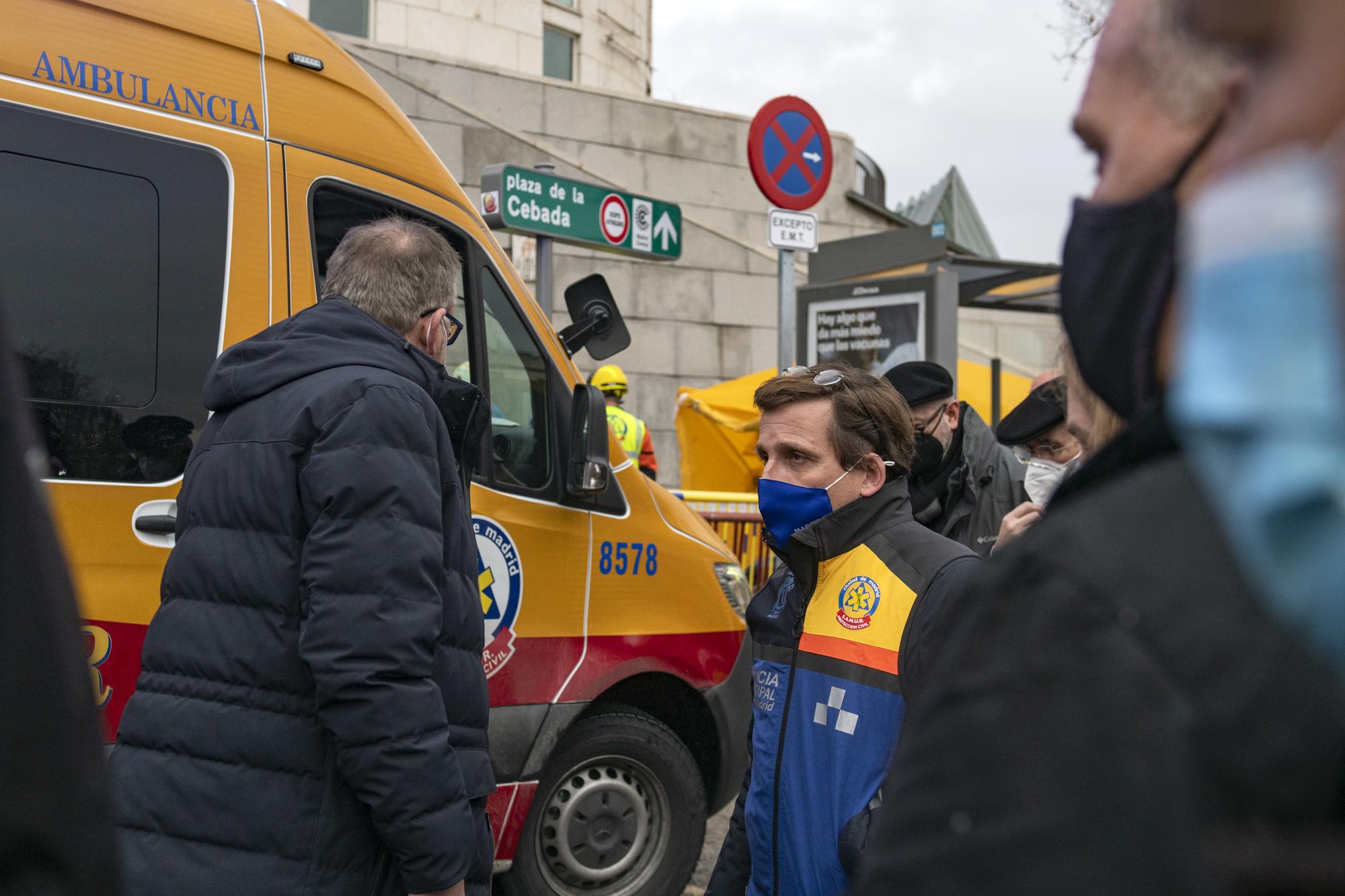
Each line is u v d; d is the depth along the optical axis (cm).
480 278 339
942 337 657
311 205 291
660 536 380
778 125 549
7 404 59
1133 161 57
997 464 333
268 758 188
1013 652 50
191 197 268
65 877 58
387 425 192
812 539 176
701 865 441
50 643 58
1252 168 44
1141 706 45
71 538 246
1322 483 40
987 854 47
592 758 362
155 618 202
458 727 205
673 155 1523
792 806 170
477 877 210
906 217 1869
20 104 243
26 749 57
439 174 334
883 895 51
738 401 964
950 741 50
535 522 342
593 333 389
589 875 362
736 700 394
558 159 1273
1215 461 45
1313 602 42
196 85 273
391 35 1775
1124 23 59
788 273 557
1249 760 43
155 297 261
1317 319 41
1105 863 44
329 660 181
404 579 186
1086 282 61
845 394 180
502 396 342
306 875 186
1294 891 41
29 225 244
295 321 212
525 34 1938
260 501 193
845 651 168
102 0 258
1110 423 67
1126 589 47
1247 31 48
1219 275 43
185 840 188
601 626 357
